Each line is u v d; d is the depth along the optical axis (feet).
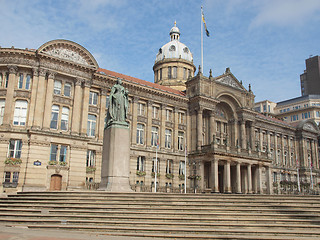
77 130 155.84
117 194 81.66
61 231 57.88
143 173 177.88
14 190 134.21
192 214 69.21
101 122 169.58
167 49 287.69
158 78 281.13
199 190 184.55
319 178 294.66
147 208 71.67
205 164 201.98
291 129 287.69
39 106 146.30
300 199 89.20
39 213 69.77
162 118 195.42
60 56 155.33
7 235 48.44
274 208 77.15
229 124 230.27
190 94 209.97
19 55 147.23
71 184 147.95
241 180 210.18
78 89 159.94
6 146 138.82
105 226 61.26
